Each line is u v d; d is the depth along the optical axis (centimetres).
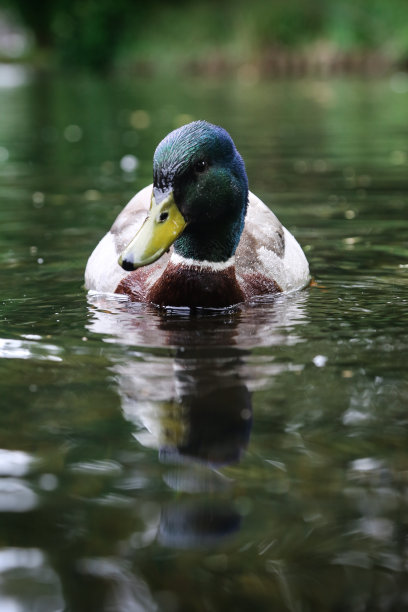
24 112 3369
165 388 593
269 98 3616
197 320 789
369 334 728
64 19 5881
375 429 519
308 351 680
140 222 919
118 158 2075
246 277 872
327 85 4222
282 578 377
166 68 5406
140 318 797
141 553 394
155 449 496
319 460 481
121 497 442
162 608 359
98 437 514
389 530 411
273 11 5203
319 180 1677
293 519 421
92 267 931
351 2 5025
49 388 597
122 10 5700
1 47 8069
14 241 1182
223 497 442
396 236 1174
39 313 819
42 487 454
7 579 377
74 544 400
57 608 358
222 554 393
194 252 829
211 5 5506
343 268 1009
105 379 616
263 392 584
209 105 3350
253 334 736
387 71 4781
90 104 3588
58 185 1692
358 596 365
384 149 2122
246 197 852
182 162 788
